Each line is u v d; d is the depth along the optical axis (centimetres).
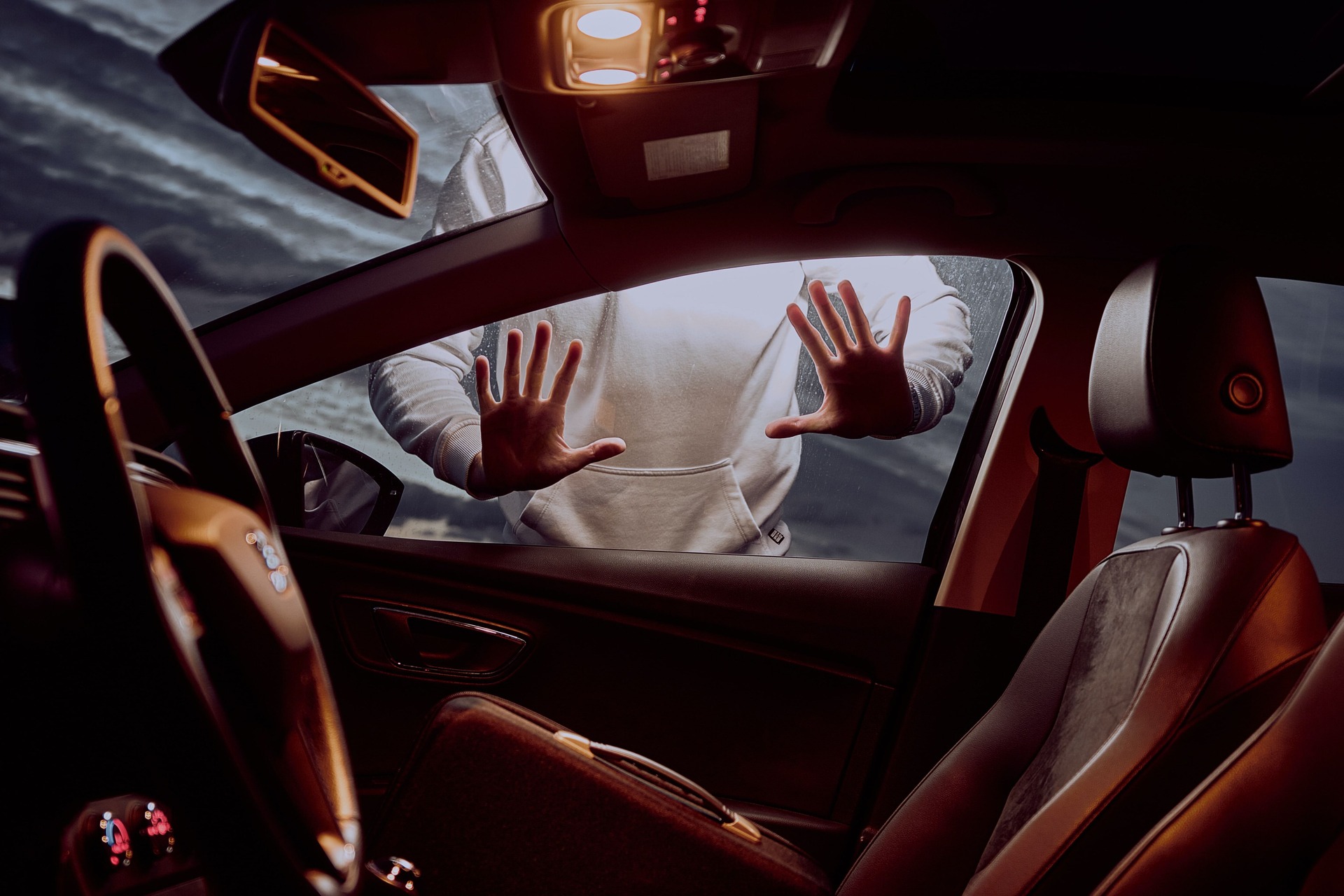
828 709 184
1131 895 83
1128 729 94
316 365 175
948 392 197
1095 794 92
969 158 167
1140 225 172
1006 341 197
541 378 182
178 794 51
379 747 182
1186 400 103
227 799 51
